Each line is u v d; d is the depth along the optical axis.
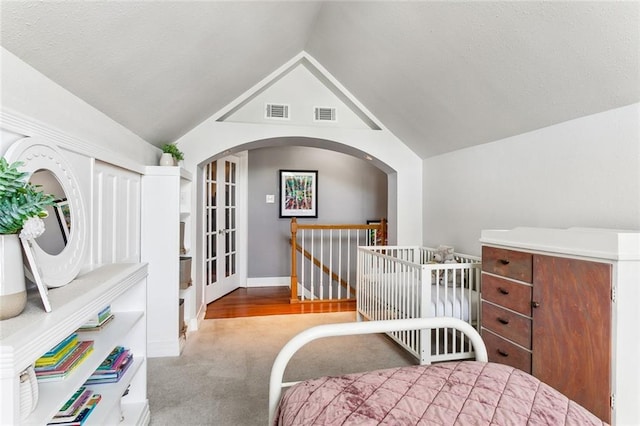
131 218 2.47
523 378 1.11
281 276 5.46
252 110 3.66
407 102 3.08
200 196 3.61
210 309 4.05
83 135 1.74
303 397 1.02
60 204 1.29
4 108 1.10
